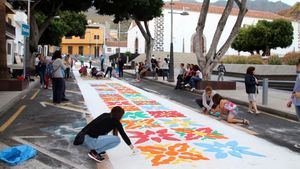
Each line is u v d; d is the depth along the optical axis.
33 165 6.32
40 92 17.50
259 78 33.47
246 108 14.20
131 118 10.94
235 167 6.40
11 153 6.54
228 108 10.61
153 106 13.65
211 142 8.14
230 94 18.20
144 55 58.44
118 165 6.41
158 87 22.70
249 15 85.69
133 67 49.44
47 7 30.69
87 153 7.14
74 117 10.96
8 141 7.93
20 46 58.19
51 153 7.09
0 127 9.35
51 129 9.23
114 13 34.56
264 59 41.88
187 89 20.70
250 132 9.34
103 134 6.50
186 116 11.43
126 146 7.63
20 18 57.91
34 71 25.75
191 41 79.81
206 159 6.84
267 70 36.62
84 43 105.38
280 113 12.44
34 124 9.83
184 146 7.74
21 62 54.19
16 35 54.06
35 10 31.09
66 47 106.00
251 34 62.38
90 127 6.46
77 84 22.80
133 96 16.91
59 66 13.79
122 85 22.95
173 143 7.98
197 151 7.37
